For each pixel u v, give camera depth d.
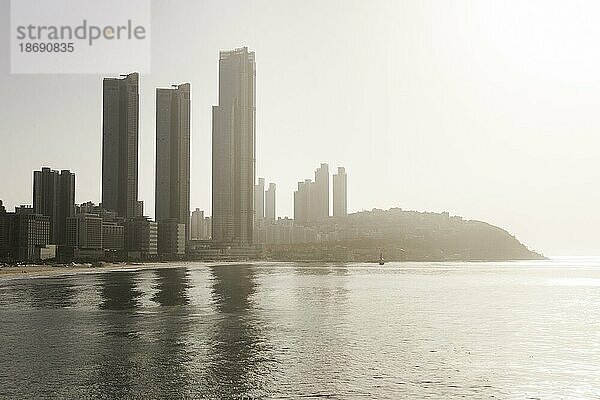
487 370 61.09
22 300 141.25
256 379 56.38
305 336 83.25
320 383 55.03
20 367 61.59
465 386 54.47
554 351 72.50
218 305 129.50
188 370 60.16
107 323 96.75
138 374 58.28
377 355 68.81
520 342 79.25
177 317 105.69
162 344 75.81
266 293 169.00
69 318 103.94
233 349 72.19
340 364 63.59
